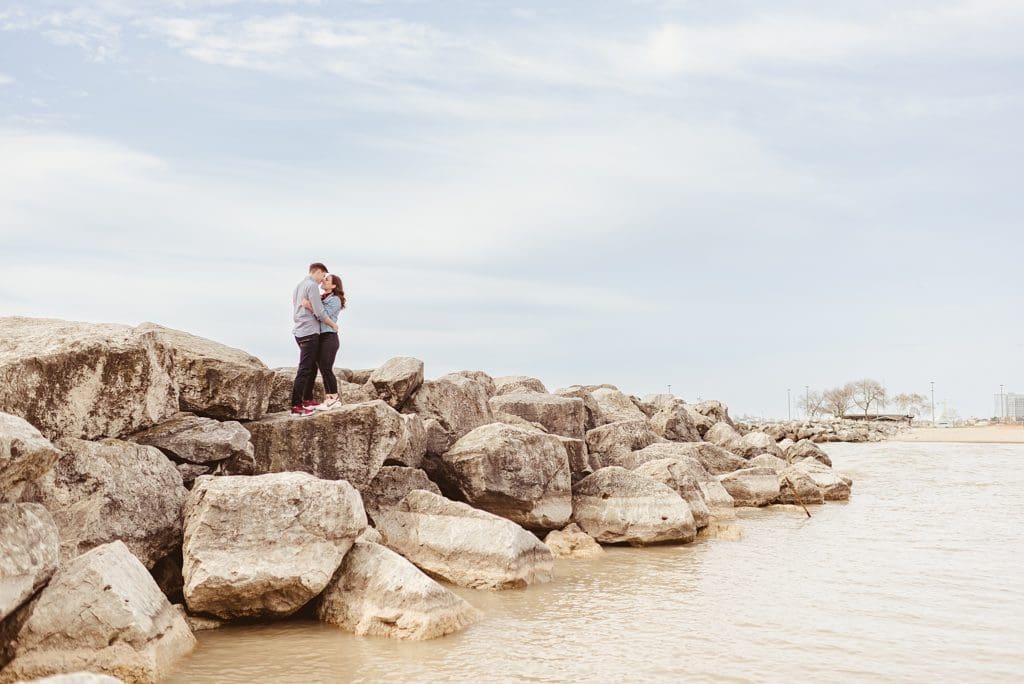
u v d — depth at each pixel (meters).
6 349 9.80
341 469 13.32
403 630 9.27
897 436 90.31
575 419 22.61
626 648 9.14
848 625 10.29
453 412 18.20
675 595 11.95
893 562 14.89
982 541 17.53
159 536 9.95
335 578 9.96
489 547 12.21
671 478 18.56
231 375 12.84
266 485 9.62
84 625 7.44
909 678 8.23
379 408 13.73
